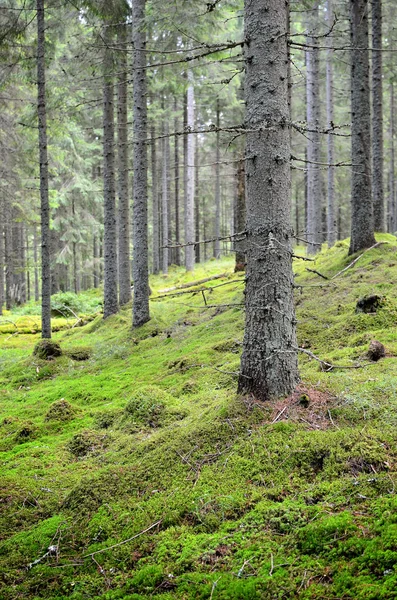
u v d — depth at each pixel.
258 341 4.27
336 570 2.41
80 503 3.76
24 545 3.35
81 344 11.21
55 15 11.33
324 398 4.13
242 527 2.97
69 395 7.37
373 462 3.22
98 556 3.10
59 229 21.72
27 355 11.40
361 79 9.30
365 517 2.70
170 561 2.86
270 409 4.11
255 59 4.21
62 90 12.63
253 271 4.27
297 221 32.78
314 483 3.22
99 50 11.59
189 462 3.85
